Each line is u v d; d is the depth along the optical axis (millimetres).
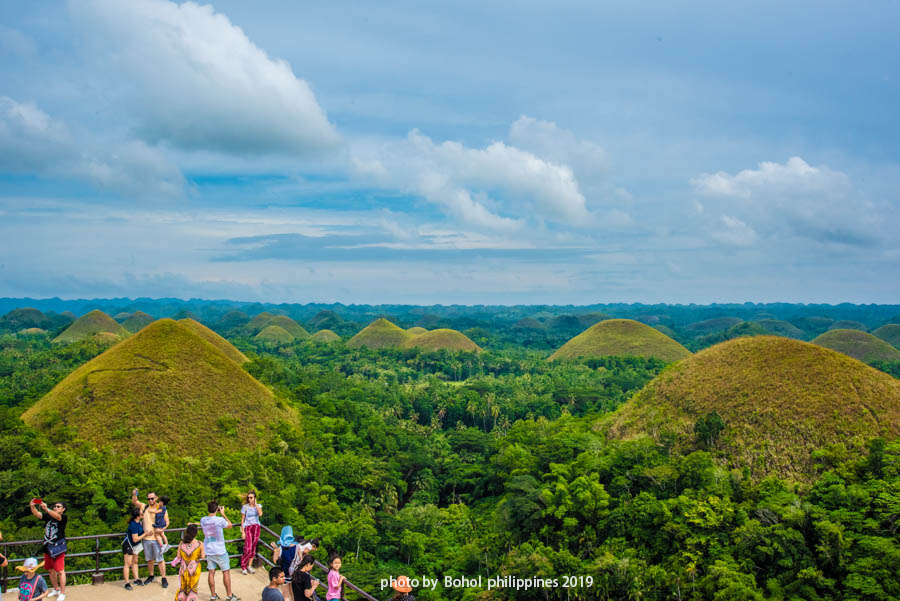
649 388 82125
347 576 47594
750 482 56219
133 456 64562
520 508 55875
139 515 21906
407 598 18672
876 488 48062
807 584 42406
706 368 77250
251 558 23688
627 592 45531
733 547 46750
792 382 67125
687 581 45500
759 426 63562
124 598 20844
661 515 50500
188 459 66188
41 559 38906
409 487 81688
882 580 40375
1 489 50094
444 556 56688
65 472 56656
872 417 60344
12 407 89438
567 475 62250
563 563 48094
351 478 70125
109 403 72500
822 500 50000
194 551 19969
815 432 60312
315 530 53531
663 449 64438
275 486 62281
